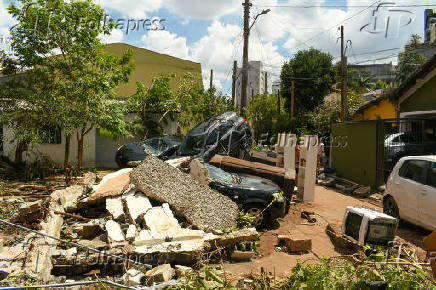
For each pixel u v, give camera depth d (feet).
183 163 31.07
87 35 44.47
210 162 32.17
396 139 44.01
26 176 40.55
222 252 19.93
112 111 44.01
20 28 42.22
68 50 44.14
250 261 19.66
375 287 11.39
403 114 47.09
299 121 98.94
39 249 16.57
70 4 43.83
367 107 67.77
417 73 42.88
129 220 21.29
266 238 23.59
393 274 11.84
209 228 21.33
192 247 18.19
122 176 27.45
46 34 43.45
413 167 26.32
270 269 18.40
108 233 19.43
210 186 26.32
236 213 23.76
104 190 24.57
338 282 11.98
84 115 41.63
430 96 43.32
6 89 42.37
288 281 13.82
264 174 30.91
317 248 21.85
